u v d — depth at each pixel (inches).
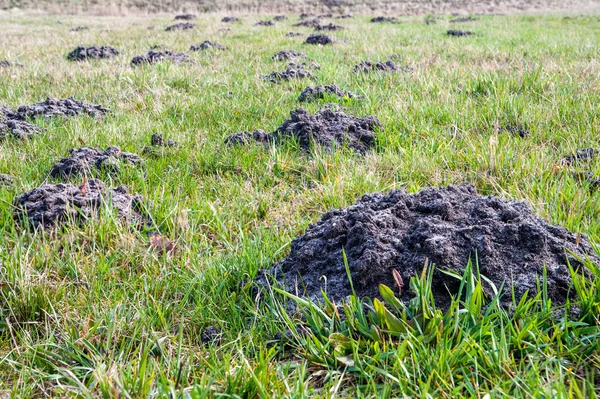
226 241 127.9
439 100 232.8
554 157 169.3
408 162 167.2
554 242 104.7
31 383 88.4
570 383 75.0
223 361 89.4
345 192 151.3
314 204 149.9
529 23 689.0
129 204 144.4
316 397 80.4
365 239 106.3
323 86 257.6
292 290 106.3
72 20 877.8
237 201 151.2
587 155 167.2
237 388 81.6
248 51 414.3
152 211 143.3
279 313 99.7
